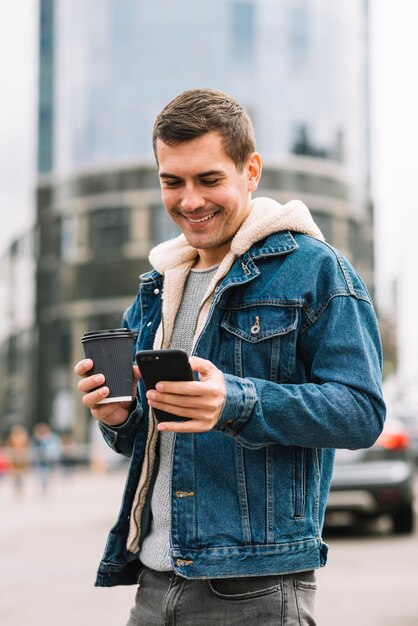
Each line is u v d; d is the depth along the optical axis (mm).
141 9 39250
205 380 2020
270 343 2248
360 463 9828
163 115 2271
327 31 40000
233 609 2227
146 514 2418
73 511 16203
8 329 48750
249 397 2064
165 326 2463
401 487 9789
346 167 40500
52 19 42844
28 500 20453
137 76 39375
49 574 8352
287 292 2262
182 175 2262
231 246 2328
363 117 41875
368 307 2314
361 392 2189
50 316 41750
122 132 39625
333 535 10680
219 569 2203
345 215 40375
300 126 39281
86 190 40281
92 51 40125
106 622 6105
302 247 2305
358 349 2219
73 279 40625
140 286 2605
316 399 2125
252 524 2211
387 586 7297
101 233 40062
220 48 38656
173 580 2307
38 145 42688
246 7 38812
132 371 2275
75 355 40562
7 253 47906
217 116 2248
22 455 22312
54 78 42500
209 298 2369
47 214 42281
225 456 2240
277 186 38812
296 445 2186
